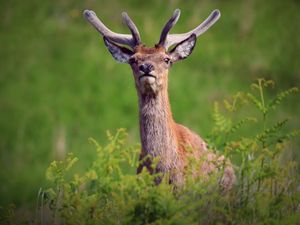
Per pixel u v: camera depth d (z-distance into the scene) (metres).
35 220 16.16
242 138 16.67
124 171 28.17
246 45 44.38
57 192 16.05
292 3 47.69
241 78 41.84
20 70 43.97
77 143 38.75
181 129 19.94
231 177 18.48
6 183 36.53
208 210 15.74
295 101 40.47
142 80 18.91
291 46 44.59
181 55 20.12
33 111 41.31
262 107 17.39
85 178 15.98
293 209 16.12
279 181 16.27
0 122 40.75
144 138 19.12
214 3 46.88
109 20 45.50
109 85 41.75
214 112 17.95
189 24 44.38
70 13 47.34
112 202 15.64
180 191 16.08
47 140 39.62
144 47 19.81
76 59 43.88
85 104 41.16
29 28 46.84
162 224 14.72
